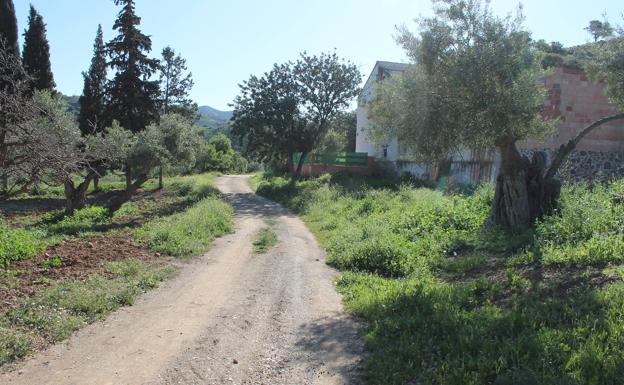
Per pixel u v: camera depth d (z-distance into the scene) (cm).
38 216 2203
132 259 1025
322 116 3356
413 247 1080
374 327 614
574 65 1725
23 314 620
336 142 4622
